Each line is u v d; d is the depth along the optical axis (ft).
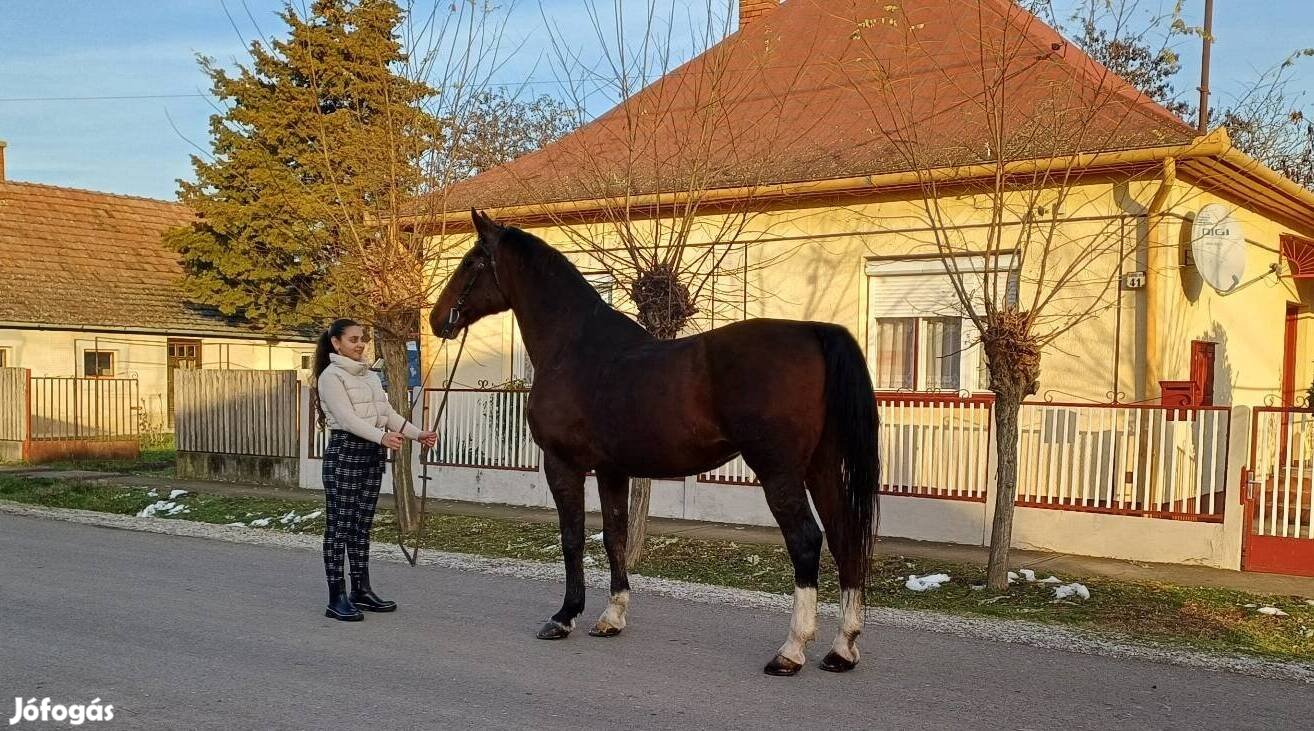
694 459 19.84
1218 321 40.06
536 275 22.47
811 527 18.86
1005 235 38.32
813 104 45.34
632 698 17.75
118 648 20.57
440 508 42.39
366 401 23.89
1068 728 16.40
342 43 44.04
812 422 18.80
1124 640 22.09
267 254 83.71
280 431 50.75
